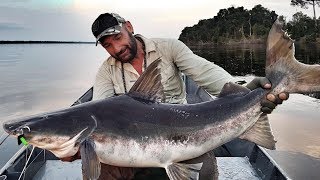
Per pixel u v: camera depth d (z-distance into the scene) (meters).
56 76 6.41
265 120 0.96
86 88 4.90
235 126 0.96
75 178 1.19
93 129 0.90
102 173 1.04
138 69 1.19
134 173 1.08
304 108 2.97
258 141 0.96
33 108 3.53
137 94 0.96
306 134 2.30
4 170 1.14
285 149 2.04
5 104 3.72
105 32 1.09
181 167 0.94
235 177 1.16
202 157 0.99
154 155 0.93
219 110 0.96
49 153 1.34
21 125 0.88
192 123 0.95
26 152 1.25
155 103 0.96
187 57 1.18
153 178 1.12
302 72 0.90
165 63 1.19
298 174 1.73
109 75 1.22
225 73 1.14
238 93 0.97
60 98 4.12
